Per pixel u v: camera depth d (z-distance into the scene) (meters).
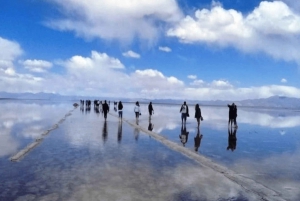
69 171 9.75
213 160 12.20
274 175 9.90
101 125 26.59
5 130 21.78
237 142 18.08
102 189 7.86
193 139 18.66
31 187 7.95
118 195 7.39
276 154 14.25
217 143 17.19
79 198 7.13
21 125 25.77
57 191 7.63
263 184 8.80
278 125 34.97
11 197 7.14
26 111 51.78
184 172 9.89
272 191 7.95
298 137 22.34
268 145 17.42
